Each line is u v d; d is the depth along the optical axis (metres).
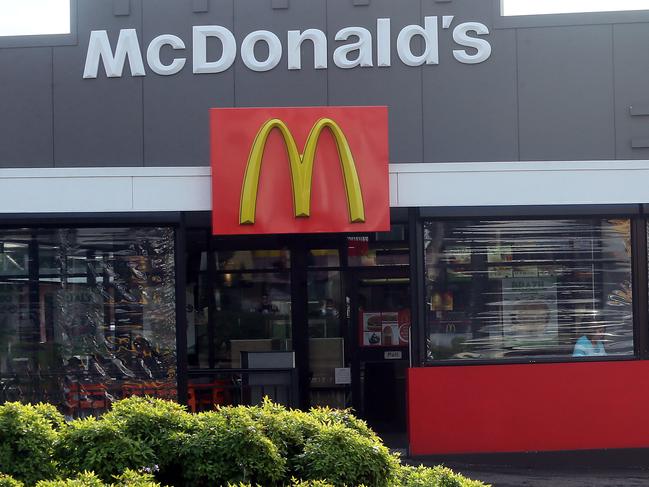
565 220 11.54
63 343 11.60
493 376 11.35
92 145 11.66
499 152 11.56
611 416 11.35
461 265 11.48
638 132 11.55
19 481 5.28
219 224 11.00
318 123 11.05
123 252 11.64
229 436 5.67
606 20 11.59
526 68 11.60
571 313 11.48
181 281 11.48
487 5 11.64
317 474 5.57
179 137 11.64
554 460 11.22
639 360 11.40
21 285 11.62
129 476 5.18
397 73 11.64
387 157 11.10
